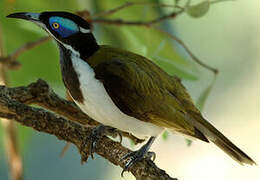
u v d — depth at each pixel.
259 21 16.78
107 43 13.68
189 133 10.95
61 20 11.19
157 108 11.00
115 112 10.93
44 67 13.30
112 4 13.48
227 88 17.25
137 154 10.66
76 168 16.69
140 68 11.16
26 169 16.06
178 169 16.64
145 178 10.14
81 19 11.21
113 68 10.93
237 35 16.80
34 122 10.46
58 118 10.57
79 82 10.91
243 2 16.69
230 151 11.29
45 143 16.47
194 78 12.77
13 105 10.44
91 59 11.08
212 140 11.41
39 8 13.25
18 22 13.24
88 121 11.59
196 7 11.62
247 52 16.89
